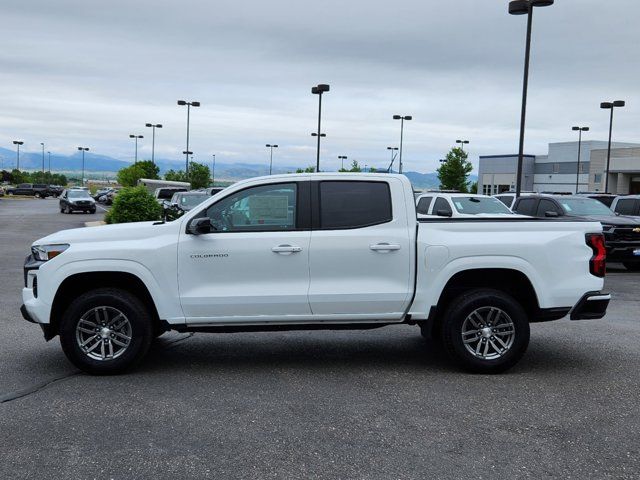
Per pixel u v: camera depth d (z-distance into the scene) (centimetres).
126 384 595
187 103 5097
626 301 1091
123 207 2500
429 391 577
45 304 611
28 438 463
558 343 767
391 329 852
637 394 571
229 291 616
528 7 2144
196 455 435
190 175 6975
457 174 5919
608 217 1560
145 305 648
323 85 3712
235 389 582
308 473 408
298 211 627
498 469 415
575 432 480
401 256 621
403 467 418
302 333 827
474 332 629
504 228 633
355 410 526
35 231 2606
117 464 420
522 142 2209
